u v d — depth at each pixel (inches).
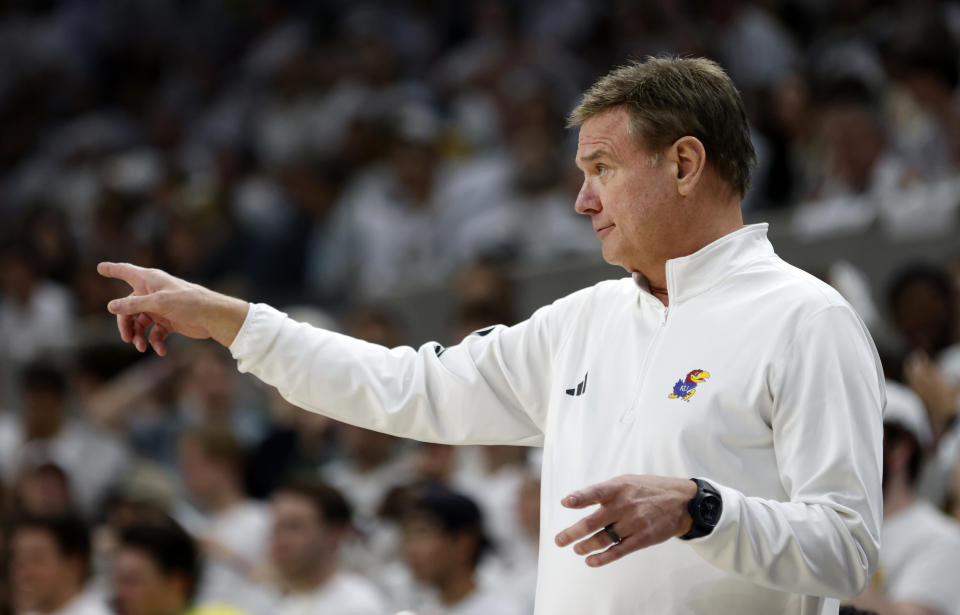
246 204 1382.9
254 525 828.6
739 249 330.6
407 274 1198.3
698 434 313.1
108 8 1913.1
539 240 1120.2
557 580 328.8
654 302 337.1
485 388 362.9
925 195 948.6
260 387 1091.9
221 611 697.6
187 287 356.8
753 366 313.7
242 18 1833.2
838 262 968.3
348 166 1384.1
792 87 1115.3
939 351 719.1
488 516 797.2
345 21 1710.1
